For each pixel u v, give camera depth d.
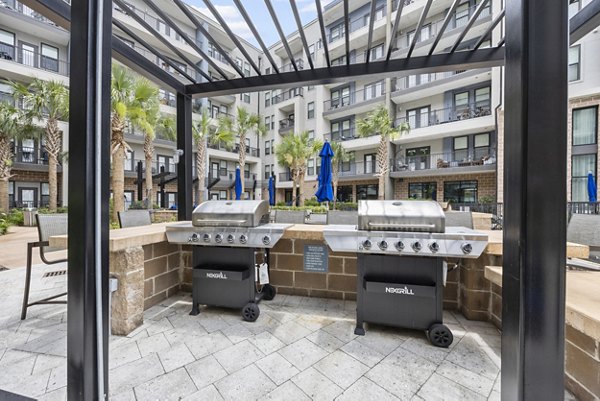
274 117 19.66
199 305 2.42
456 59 2.49
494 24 2.12
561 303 0.71
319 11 2.04
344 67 2.71
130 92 7.14
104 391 1.04
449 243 1.71
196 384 1.39
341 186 16.66
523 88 0.72
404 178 14.01
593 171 7.77
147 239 2.07
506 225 0.79
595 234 2.06
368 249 1.81
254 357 1.63
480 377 1.45
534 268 0.72
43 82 9.41
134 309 1.97
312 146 14.36
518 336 0.73
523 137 0.73
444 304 2.32
